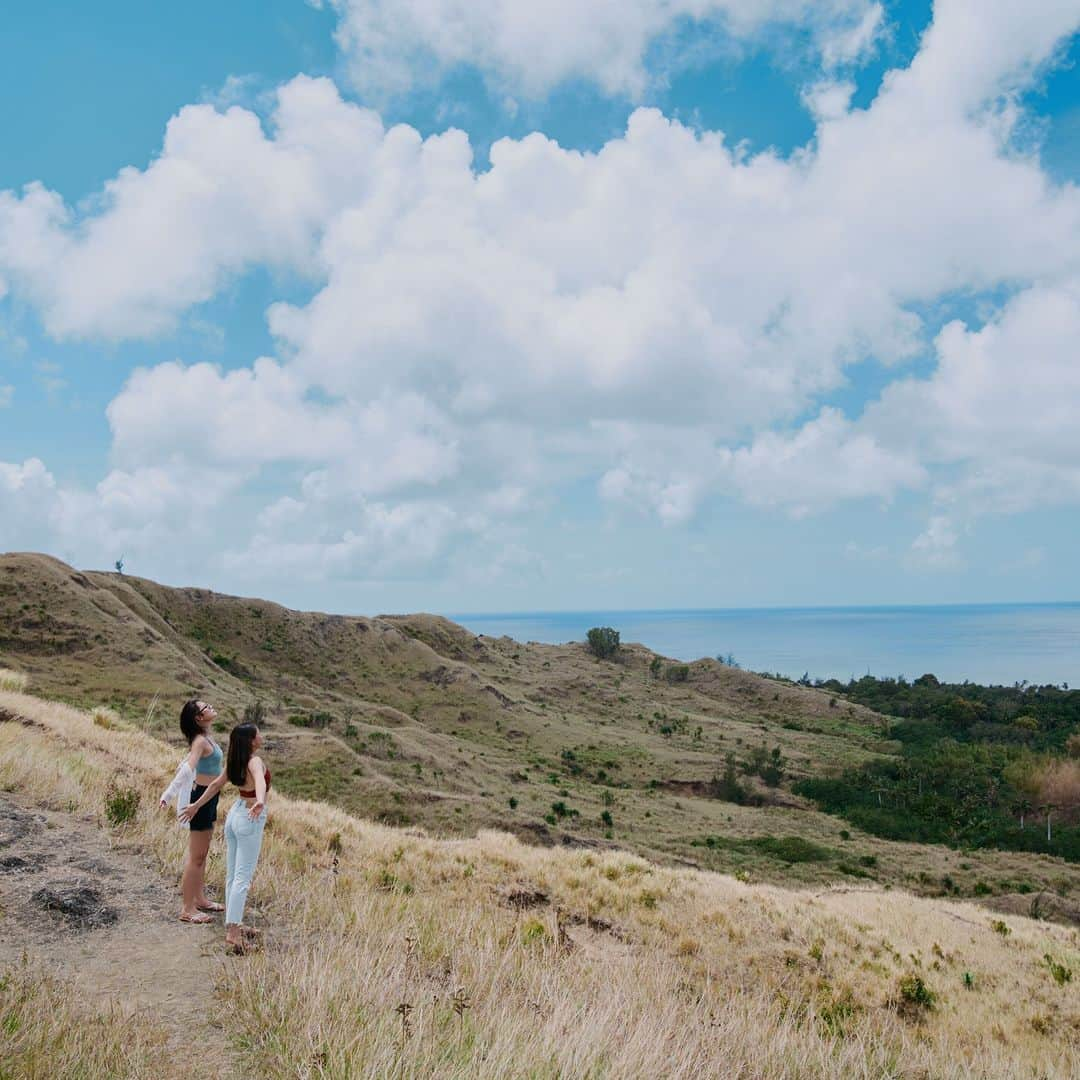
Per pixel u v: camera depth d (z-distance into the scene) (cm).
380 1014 546
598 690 17962
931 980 1695
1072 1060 1327
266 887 898
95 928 701
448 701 13800
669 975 1100
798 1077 682
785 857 7300
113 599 11288
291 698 11694
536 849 2089
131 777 1440
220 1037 523
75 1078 431
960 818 9556
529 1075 500
